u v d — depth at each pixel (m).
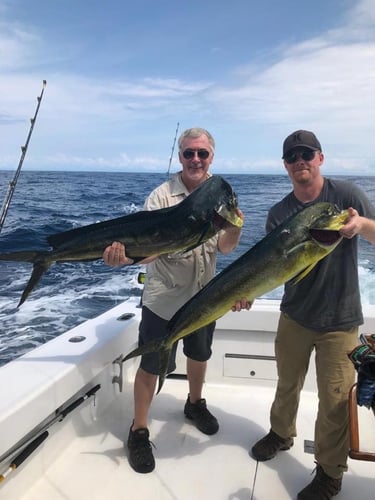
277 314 3.11
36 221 12.94
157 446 2.50
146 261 2.10
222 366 3.26
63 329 4.96
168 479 2.21
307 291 2.12
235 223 1.86
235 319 3.16
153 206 2.42
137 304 3.54
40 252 2.09
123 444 2.50
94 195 22.73
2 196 20.77
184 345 2.66
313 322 2.12
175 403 3.01
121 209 16.33
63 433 2.40
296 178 2.10
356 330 2.10
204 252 2.44
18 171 2.76
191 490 2.13
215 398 3.07
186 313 1.94
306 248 1.70
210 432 2.62
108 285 7.00
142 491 2.11
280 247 1.74
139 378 2.44
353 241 2.04
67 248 2.06
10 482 1.96
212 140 2.40
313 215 1.72
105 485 2.15
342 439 2.03
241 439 2.58
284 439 2.38
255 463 2.35
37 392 2.00
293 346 2.26
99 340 2.71
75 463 2.32
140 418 2.40
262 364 3.21
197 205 1.86
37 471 2.17
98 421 2.74
